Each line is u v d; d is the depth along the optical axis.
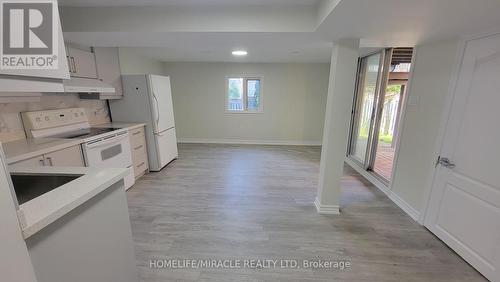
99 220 1.12
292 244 2.09
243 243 2.10
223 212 2.64
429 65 2.35
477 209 1.78
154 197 3.01
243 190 3.24
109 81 3.40
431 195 2.26
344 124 2.38
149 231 2.27
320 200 2.63
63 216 0.90
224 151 5.35
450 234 2.03
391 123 6.00
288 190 3.25
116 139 2.95
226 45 2.96
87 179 1.15
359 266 1.84
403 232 2.28
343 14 1.53
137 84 3.65
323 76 5.66
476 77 1.81
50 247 0.85
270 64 5.66
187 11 2.17
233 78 5.90
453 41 2.04
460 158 1.94
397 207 2.77
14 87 0.88
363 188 3.34
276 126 6.04
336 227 2.35
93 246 1.08
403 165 2.74
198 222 2.43
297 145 5.99
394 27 1.81
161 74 5.66
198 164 4.39
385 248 2.04
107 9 2.18
